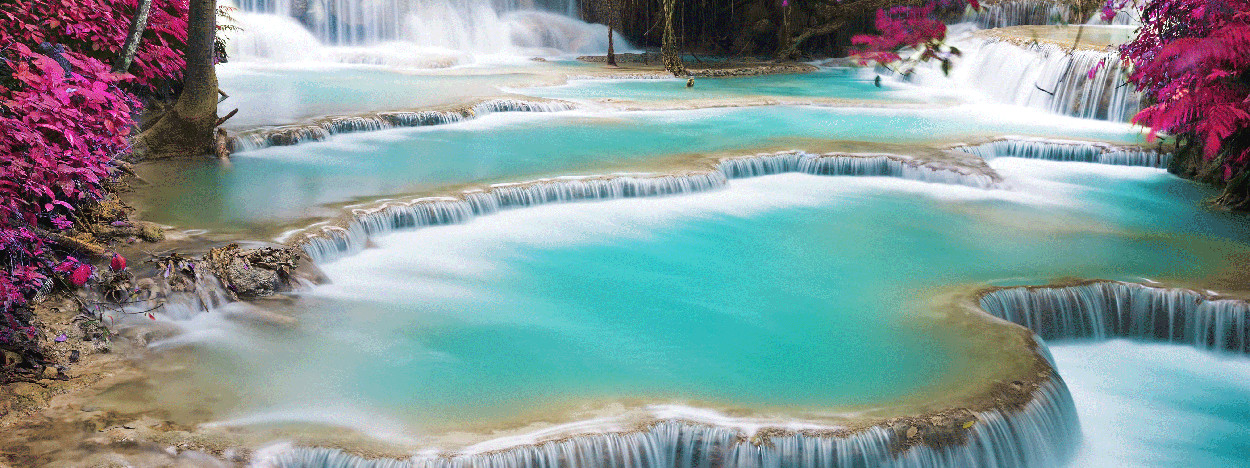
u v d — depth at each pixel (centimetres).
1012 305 855
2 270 644
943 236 1052
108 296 729
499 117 1631
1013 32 2198
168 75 1200
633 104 1769
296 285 824
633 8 3042
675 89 2134
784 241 1033
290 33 2516
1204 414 748
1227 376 809
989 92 2078
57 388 626
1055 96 1812
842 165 1302
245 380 669
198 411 621
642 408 644
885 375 702
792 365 727
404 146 1359
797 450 593
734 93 2077
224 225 923
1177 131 1315
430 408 643
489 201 1073
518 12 3005
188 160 1197
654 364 730
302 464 575
